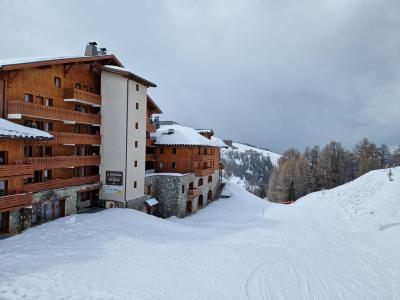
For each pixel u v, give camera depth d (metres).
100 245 19.48
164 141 41.53
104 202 30.56
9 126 20.02
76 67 28.77
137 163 32.44
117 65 32.28
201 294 14.33
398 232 26.69
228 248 22.69
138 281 14.86
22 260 15.72
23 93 23.17
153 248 20.61
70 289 13.06
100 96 30.84
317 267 19.64
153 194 37.31
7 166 19.47
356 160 91.56
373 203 38.25
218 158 54.56
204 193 45.50
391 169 50.56
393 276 18.50
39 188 23.16
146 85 33.81
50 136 22.27
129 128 30.61
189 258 19.44
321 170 85.06
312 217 38.09
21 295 11.95
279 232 29.66
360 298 15.48
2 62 22.52
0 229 20.06
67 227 22.45
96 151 31.66
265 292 15.34
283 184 79.25
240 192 54.12
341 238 27.67
